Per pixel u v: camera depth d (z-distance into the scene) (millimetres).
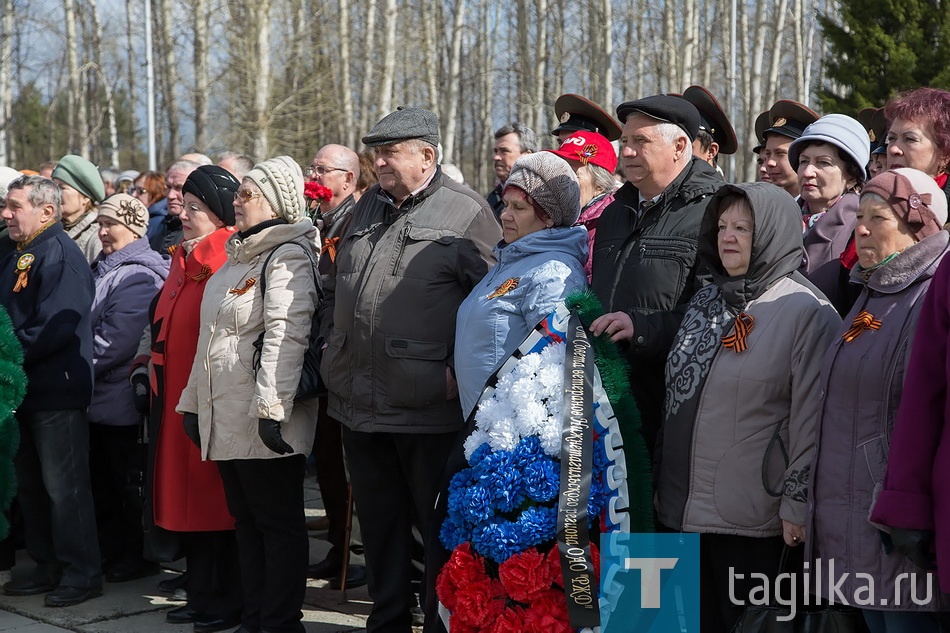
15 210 4922
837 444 2842
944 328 2613
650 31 27422
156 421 4516
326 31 23312
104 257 5500
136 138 30625
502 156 6352
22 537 5645
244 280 4102
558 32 26234
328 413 4125
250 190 4148
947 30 13500
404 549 4035
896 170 2867
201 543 4496
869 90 13945
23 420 4902
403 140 3971
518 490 3021
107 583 5160
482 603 3021
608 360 3145
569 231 3605
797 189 4531
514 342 3471
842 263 3562
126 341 5137
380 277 3918
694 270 3422
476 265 3902
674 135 3518
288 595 4117
